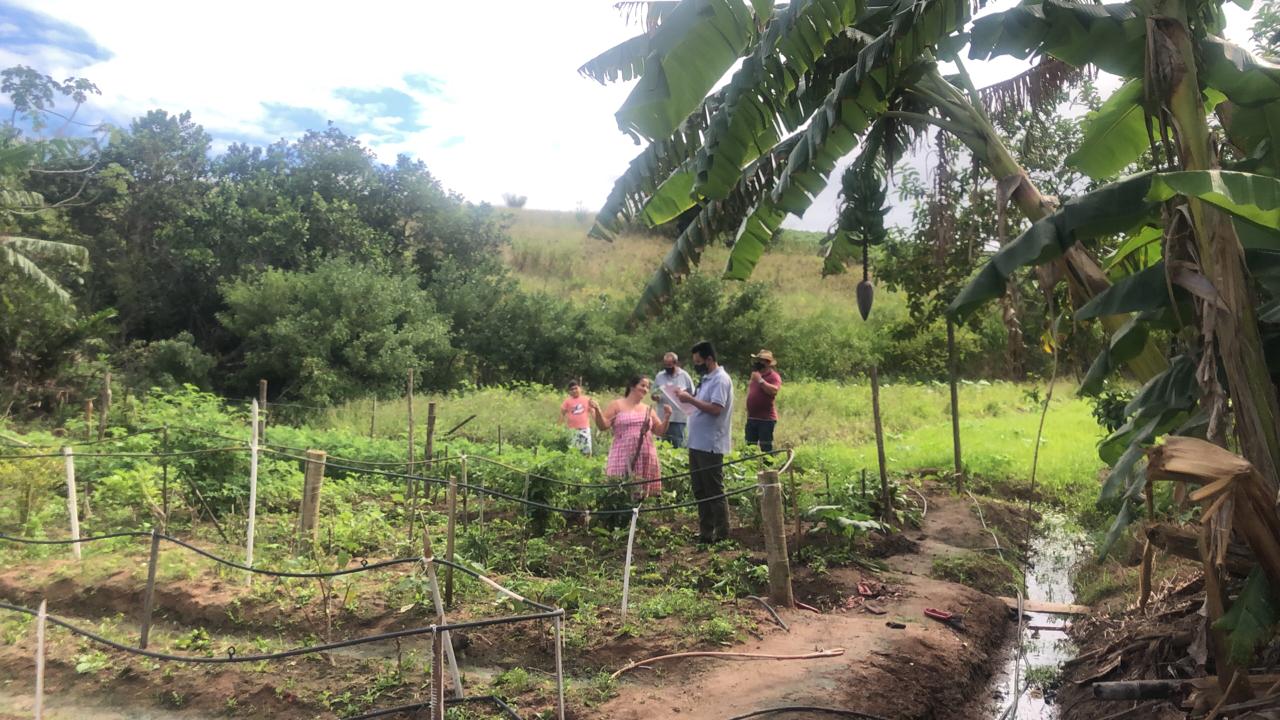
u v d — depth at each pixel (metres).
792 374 25.33
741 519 8.55
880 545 8.16
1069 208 4.19
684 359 25.67
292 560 6.92
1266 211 3.74
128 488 8.20
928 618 6.37
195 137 25.91
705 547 7.61
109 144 24.48
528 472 8.09
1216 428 3.92
